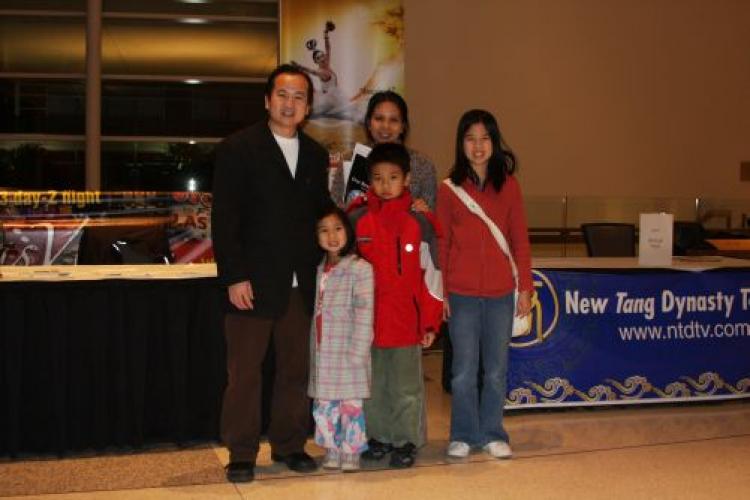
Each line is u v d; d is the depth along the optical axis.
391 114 4.27
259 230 3.86
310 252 3.96
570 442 4.55
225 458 4.21
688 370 5.23
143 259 4.94
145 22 8.91
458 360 4.23
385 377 4.13
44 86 8.82
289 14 8.07
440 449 4.40
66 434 4.21
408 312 3.99
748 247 7.73
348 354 3.89
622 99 9.62
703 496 3.73
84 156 8.91
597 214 9.56
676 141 9.80
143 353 4.28
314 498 3.65
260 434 4.40
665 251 5.29
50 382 4.20
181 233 5.31
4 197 4.83
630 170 9.70
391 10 8.20
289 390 4.05
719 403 5.45
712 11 9.80
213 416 4.41
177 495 3.68
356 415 3.97
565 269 5.07
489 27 9.24
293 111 3.90
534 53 9.38
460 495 3.70
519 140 9.40
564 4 9.41
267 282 3.84
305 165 3.96
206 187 9.08
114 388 4.27
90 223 4.96
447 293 4.23
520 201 4.29
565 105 9.48
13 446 4.16
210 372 4.40
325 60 8.12
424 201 4.25
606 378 5.12
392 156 3.96
